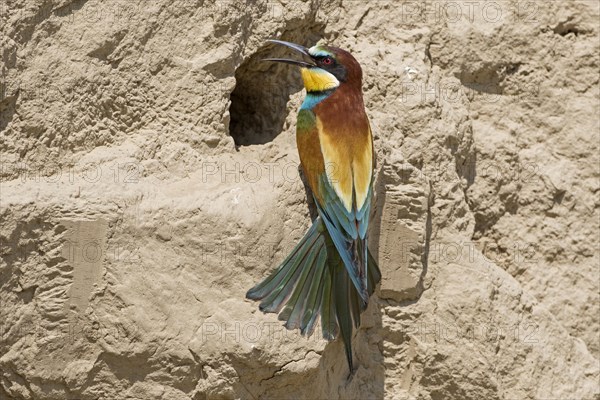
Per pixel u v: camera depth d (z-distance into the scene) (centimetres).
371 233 980
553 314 1097
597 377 1049
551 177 1105
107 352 874
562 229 1109
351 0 1061
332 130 930
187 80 951
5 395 867
